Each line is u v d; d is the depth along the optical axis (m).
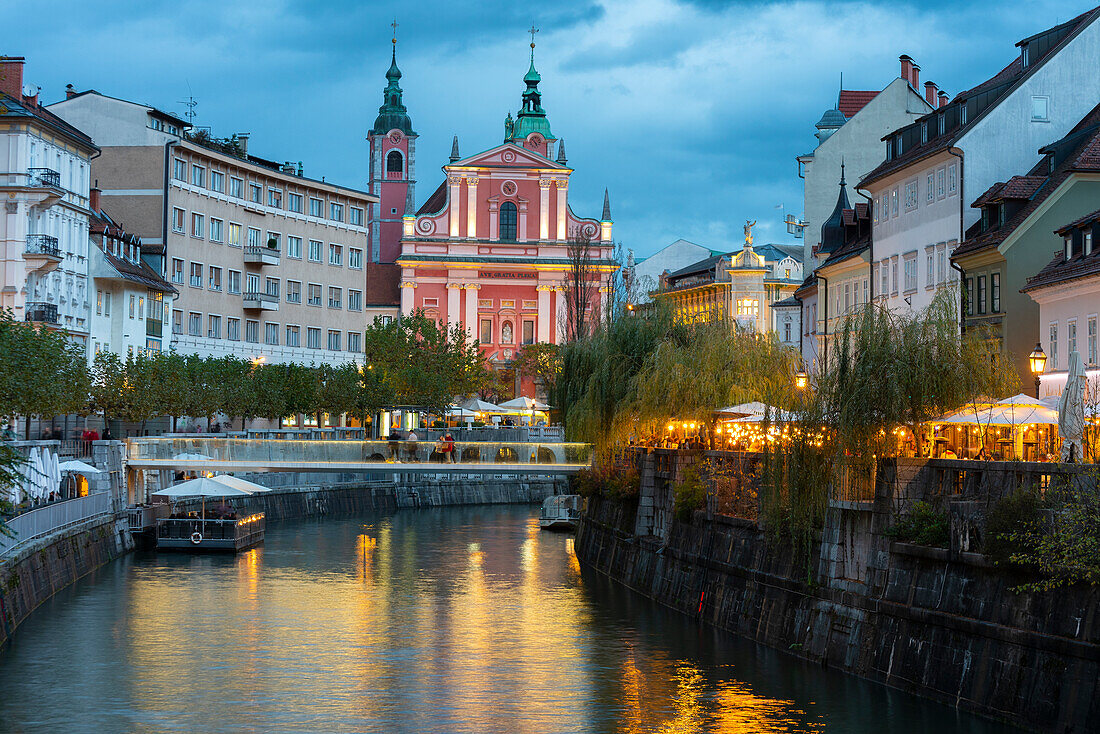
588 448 69.69
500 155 140.62
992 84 69.12
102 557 63.12
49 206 77.19
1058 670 29.41
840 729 32.81
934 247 65.44
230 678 40.47
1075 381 35.09
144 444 69.69
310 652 44.25
